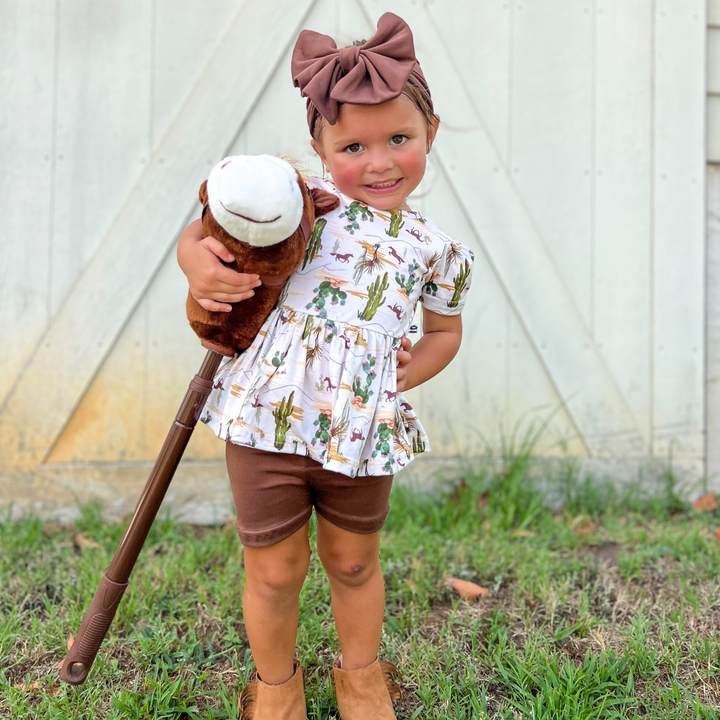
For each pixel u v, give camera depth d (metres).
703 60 2.97
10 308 2.73
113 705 1.57
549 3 2.90
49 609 2.00
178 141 2.77
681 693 1.65
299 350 1.37
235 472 1.42
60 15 2.71
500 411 2.96
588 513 2.85
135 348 2.80
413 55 1.40
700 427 3.02
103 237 2.76
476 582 2.24
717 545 2.46
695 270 3.01
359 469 1.37
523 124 2.91
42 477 2.76
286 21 2.79
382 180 1.41
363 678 1.50
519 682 1.67
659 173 2.98
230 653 1.84
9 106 2.71
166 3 2.74
